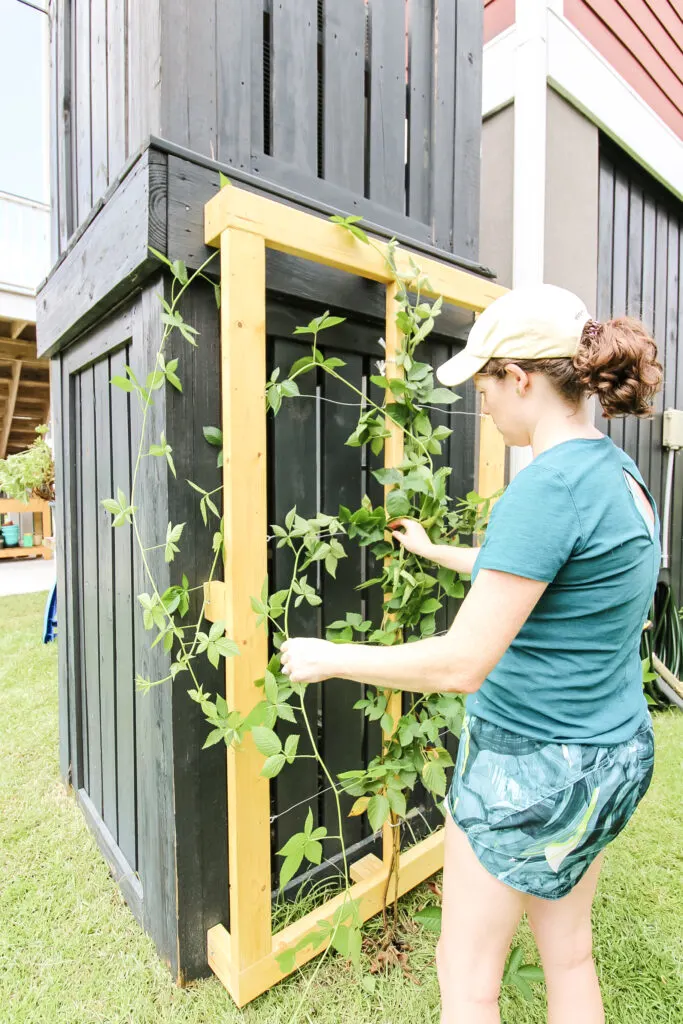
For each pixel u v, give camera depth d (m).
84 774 1.91
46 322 1.95
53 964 1.28
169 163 1.08
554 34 2.31
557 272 2.45
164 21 1.07
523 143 2.28
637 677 0.85
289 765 1.42
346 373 1.47
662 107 3.08
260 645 1.13
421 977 1.26
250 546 1.11
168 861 1.22
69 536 1.93
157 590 1.21
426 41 1.61
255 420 1.10
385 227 1.50
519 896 0.81
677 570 3.54
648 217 3.14
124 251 1.18
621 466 0.80
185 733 1.19
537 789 0.75
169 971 1.26
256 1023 1.15
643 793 0.82
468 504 1.46
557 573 0.72
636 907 1.47
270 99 1.27
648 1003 1.20
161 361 1.08
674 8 3.09
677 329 3.49
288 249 1.14
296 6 1.29
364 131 1.46
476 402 1.83
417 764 1.31
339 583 1.49
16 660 3.32
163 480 1.16
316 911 1.33
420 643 0.76
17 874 1.58
